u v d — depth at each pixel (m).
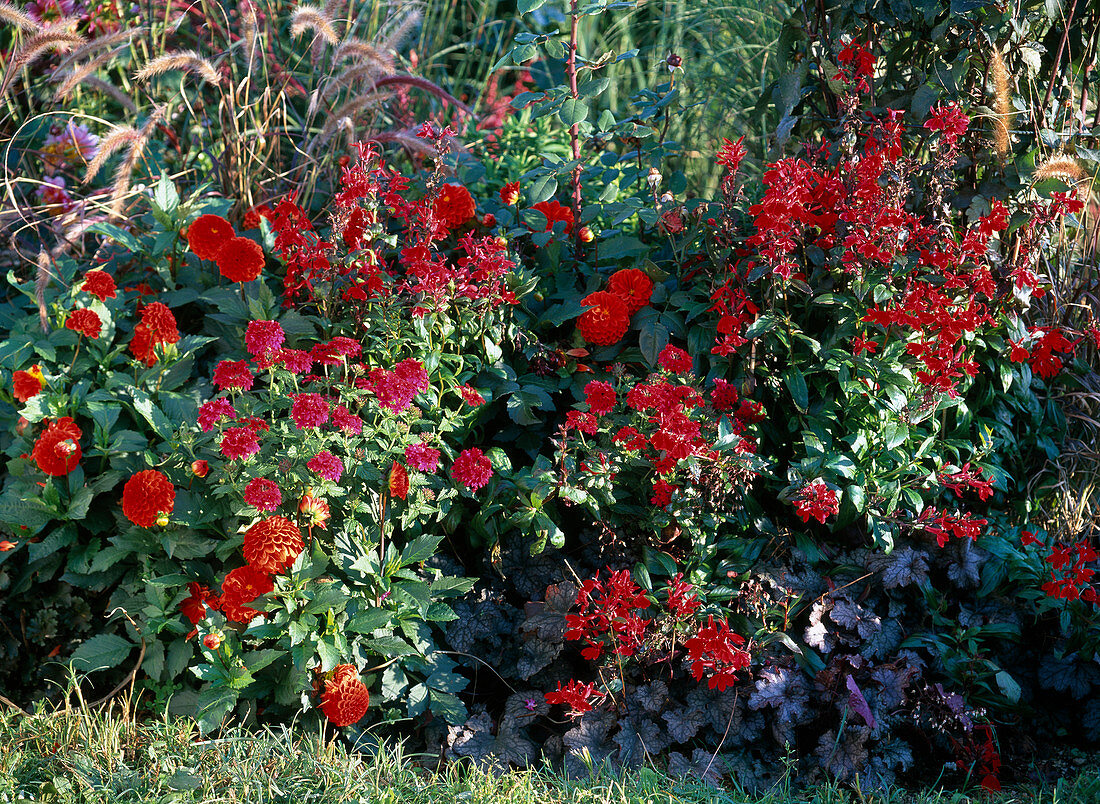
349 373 3.04
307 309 3.38
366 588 2.77
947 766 2.77
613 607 2.69
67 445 2.77
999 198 3.22
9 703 2.74
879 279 2.93
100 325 3.08
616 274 3.28
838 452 2.98
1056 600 2.91
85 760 2.38
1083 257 3.62
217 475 2.77
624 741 2.71
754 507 3.06
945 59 3.25
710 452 2.81
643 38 6.33
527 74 6.34
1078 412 3.54
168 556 2.83
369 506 2.83
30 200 4.21
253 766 2.39
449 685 2.82
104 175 4.38
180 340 3.20
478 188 4.32
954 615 3.05
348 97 4.45
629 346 3.36
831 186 3.00
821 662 2.84
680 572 2.96
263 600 2.59
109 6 4.50
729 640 2.64
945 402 3.02
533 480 2.92
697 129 4.95
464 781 2.52
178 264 3.48
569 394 3.34
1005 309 3.30
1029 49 3.24
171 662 2.74
